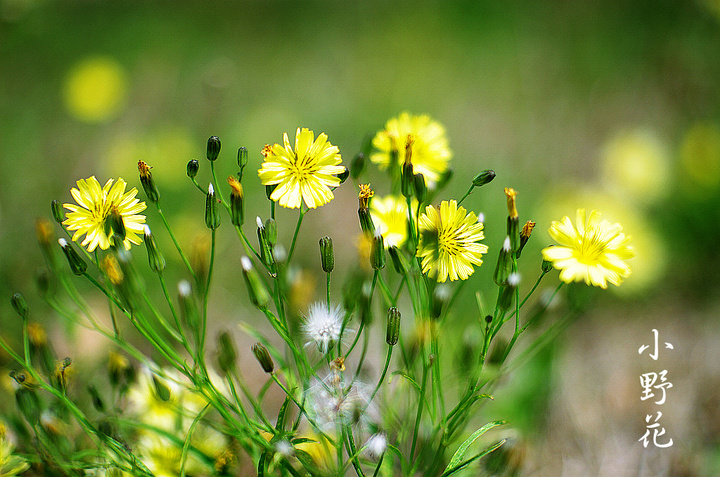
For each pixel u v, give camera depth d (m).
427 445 0.39
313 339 0.38
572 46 0.88
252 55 0.94
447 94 0.82
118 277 0.38
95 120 0.79
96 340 0.47
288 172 0.38
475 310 0.49
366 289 0.39
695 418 0.47
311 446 0.41
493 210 0.57
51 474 0.40
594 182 0.68
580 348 0.51
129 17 1.02
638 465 0.46
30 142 0.73
